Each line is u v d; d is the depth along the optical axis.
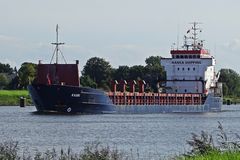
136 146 143.62
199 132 191.62
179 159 79.69
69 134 179.50
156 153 126.12
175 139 164.62
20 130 191.75
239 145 77.62
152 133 187.12
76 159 84.00
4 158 80.00
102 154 80.56
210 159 73.38
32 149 134.12
